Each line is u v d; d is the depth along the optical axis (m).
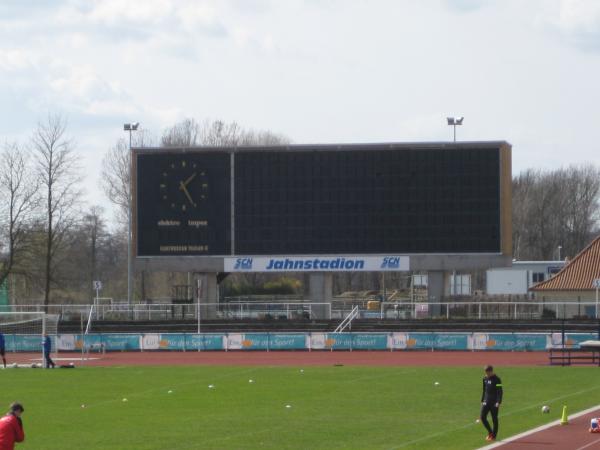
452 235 65.38
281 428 31.70
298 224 66.50
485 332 66.38
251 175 66.94
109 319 72.50
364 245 66.00
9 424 22.08
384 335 65.31
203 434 30.59
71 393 42.75
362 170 66.06
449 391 42.16
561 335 62.22
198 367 55.50
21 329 70.56
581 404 36.84
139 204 68.12
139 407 37.66
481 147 65.25
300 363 57.53
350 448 27.77
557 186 154.00
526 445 27.80
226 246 67.19
